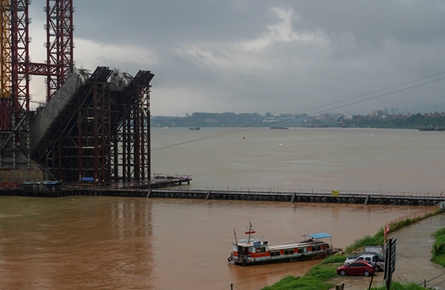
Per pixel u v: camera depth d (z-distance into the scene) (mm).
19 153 195500
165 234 121375
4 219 141875
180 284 86188
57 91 186500
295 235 117438
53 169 196500
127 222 136125
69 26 199250
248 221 134250
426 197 153000
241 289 82625
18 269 96000
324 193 171750
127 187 186750
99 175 194250
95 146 188000
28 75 193375
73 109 188000
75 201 172000
